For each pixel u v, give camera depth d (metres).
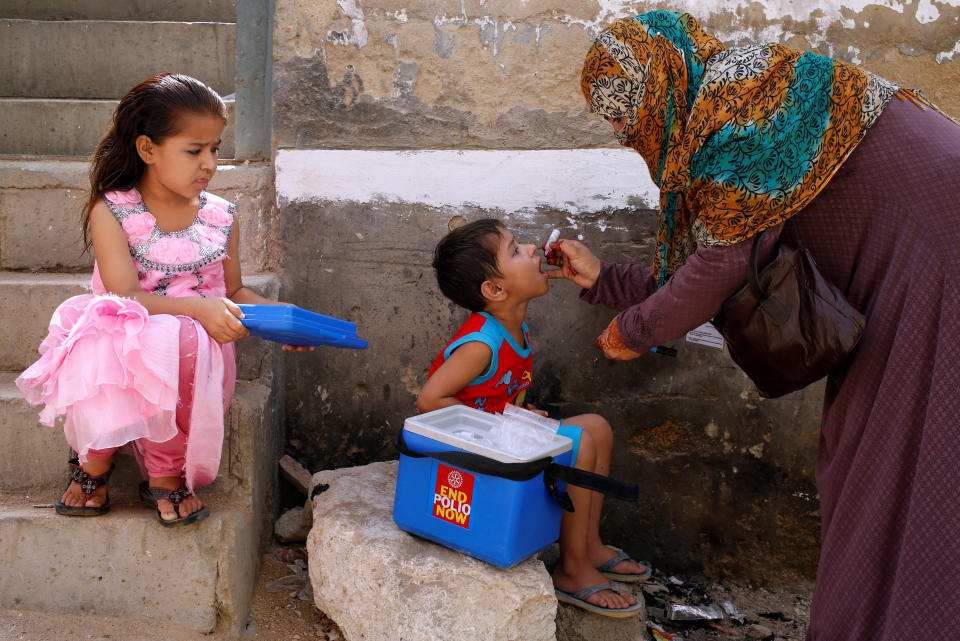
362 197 2.61
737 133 1.62
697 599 2.65
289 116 2.57
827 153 1.62
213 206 2.22
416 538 2.08
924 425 1.53
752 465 2.72
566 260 2.33
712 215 1.67
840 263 1.71
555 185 2.60
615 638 2.22
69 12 3.93
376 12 2.52
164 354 1.85
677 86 1.78
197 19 3.99
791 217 1.70
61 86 3.59
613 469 2.73
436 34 2.53
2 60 3.54
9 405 2.17
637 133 1.86
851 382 1.68
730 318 1.67
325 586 2.11
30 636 1.98
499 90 2.57
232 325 1.91
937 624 1.51
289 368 2.71
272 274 2.66
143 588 2.07
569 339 2.66
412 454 2.02
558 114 2.58
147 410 1.88
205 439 1.95
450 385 2.23
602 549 2.45
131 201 2.06
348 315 2.67
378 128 2.58
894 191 1.60
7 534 2.04
